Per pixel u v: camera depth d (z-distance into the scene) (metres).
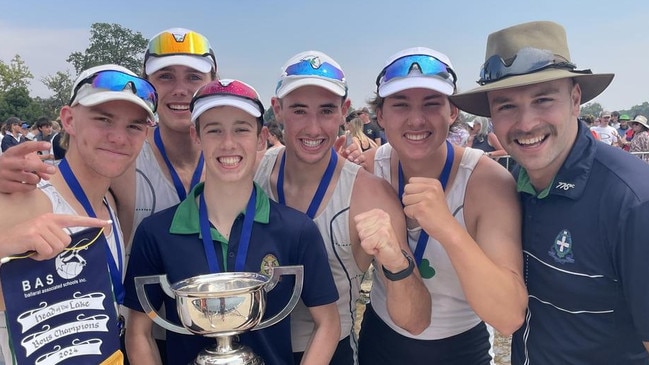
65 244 1.46
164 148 2.52
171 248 1.88
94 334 1.60
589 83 1.97
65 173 1.83
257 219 1.92
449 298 2.32
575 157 1.80
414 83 2.06
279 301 1.93
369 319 2.61
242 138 1.89
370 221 1.81
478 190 2.17
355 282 2.31
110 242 1.93
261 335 1.90
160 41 2.50
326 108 2.20
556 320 1.87
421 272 2.30
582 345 1.82
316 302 1.93
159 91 2.51
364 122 9.98
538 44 1.86
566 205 1.80
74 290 1.56
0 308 1.57
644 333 1.66
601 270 1.74
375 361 2.53
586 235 1.75
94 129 1.77
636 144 11.34
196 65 2.48
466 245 1.73
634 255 1.62
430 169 2.33
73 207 1.80
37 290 1.48
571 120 1.85
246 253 1.89
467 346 2.42
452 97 2.13
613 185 1.70
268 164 2.50
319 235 1.99
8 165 1.57
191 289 1.70
